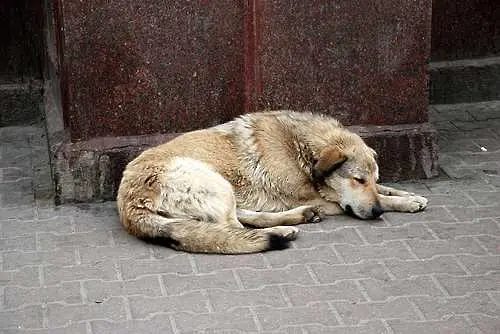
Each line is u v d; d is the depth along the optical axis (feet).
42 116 18.01
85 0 15.15
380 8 15.71
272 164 15.05
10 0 17.63
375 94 15.99
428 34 15.89
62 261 14.10
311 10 15.57
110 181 15.62
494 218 15.10
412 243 14.49
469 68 18.72
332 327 12.85
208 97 15.78
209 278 13.73
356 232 14.75
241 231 14.21
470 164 16.67
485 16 18.67
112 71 15.44
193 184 14.42
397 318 13.00
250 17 15.56
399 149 16.10
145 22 15.37
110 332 12.78
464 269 13.91
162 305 13.23
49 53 17.29
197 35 15.53
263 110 15.83
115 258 14.15
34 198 15.69
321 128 15.19
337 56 15.79
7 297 13.39
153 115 15.69
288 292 13.46
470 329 12.82
